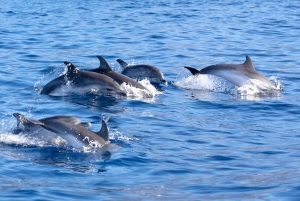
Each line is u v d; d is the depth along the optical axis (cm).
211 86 4906
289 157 3012
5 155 3000
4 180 2625
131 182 2634
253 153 3091
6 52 6306
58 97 4397
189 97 4503
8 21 8981
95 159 2959
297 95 4584
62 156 3005
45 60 5922
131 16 9844
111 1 12725
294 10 11144
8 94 4425
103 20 9225
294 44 7156
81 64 5828
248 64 5053
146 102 4300
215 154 3070
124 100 4353
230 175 2733
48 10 10725
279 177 2677
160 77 5103
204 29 8394
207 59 6219
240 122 3750
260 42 7319
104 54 6362
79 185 2586
